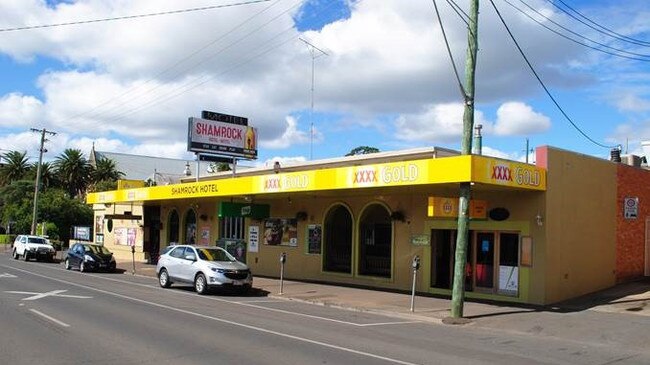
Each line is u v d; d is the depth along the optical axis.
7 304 14.73
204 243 31.50
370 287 21.80
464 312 15.63
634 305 16.80
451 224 19.31
